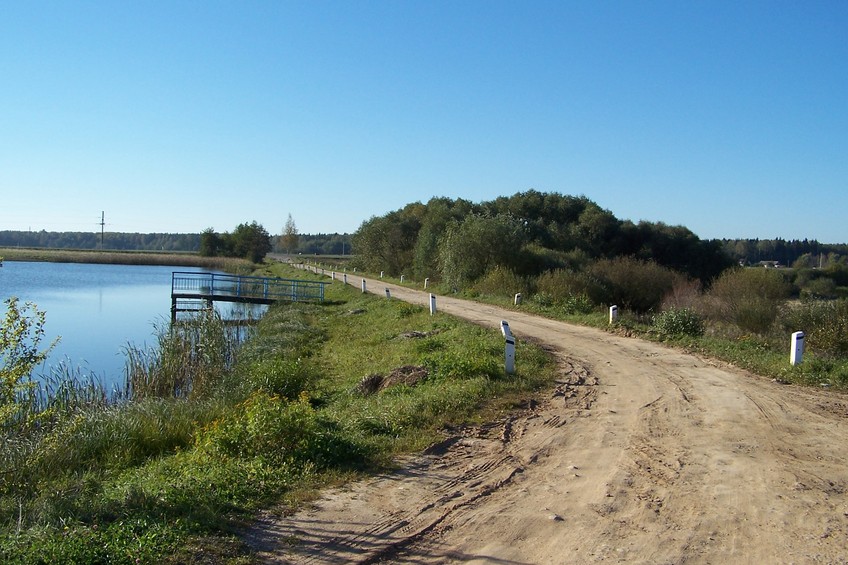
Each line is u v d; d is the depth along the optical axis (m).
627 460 8.02
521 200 61.31
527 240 39.97
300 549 5.52
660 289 31.84
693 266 58.19
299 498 6.64
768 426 9.62
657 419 10.11
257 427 7.93
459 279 37.66
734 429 9.46
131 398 15.51
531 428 9.59
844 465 7.78
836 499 6.66
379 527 6.00
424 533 5.88
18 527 5.61
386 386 13.27
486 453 8.38
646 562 5.27
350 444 8.27
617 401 11.40
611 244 57.03
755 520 6.12
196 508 6.14
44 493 6.88
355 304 33.31
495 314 26.00
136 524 5.64
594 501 6.64
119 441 9.86
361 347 20.66
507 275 34.47
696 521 6.11
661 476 7.41
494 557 5.39
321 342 23.69
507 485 7.16
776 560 5.30
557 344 18.25
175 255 95.25
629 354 16.62
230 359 20.83
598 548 5.54
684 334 18.98
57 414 10.68
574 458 8.13
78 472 8.59
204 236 93.94
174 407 11.85
